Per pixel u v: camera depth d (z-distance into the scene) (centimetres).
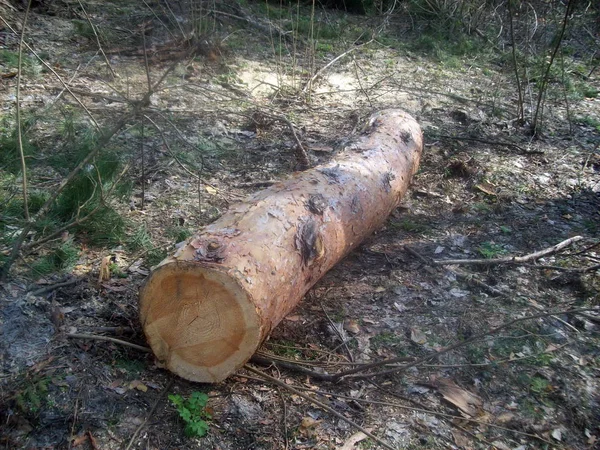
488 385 155
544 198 258
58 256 173
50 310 150
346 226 175
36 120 252
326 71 381
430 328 172
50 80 303
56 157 227
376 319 175
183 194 229
